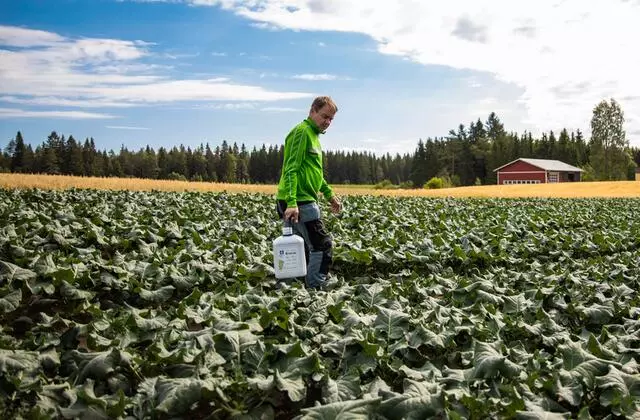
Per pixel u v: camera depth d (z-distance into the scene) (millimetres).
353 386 3531
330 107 6160
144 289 5688
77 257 6441
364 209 16031
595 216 18469
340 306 5074
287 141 6254
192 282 6191
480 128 142625
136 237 8508
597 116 112438
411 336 4441
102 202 15977
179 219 11195
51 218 10359
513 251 10109
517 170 94875
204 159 123375
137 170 117000
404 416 3043
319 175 6387
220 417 3293
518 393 3525
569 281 7121
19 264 6070
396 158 185000
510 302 5770
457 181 115375
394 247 9094
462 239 10266
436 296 6711
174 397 3100
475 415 3289
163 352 3717
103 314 4645
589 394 3721
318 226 6438
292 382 3396
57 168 102125
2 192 17141
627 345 4711
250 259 7555
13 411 3131
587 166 115438
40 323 4602
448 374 3797
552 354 4707
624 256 9688
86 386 3320
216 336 3848
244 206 15742
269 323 4598
